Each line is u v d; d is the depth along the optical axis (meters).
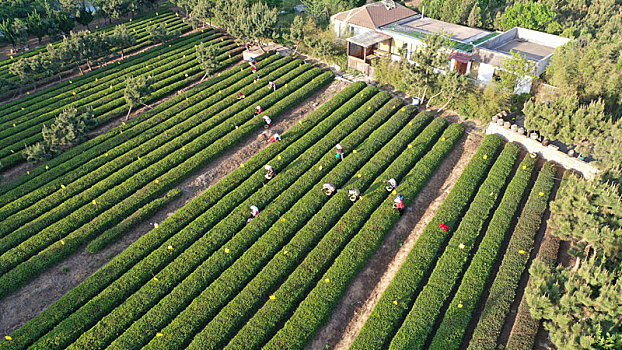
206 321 32.03
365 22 66.19
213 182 45.78
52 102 60.25
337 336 31.27
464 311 30.95
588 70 44.88
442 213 38.75
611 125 39.12
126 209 41.47
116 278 35.56
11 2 85.88
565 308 26.92
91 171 47.34
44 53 72.06
